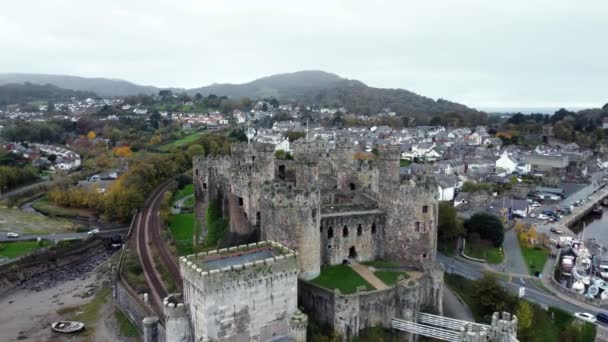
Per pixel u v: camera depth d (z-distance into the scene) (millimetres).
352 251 86875
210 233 108375
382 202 88375
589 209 193375
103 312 102875
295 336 63438
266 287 63312
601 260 123875
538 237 136875
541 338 81812
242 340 62188
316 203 76625
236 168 97688
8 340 91750
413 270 84000
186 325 64438
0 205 184000
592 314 88500
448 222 124562
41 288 118562
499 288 87500
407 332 73938
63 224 163625
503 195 192250
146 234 136250
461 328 68312
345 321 69750
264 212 80062
